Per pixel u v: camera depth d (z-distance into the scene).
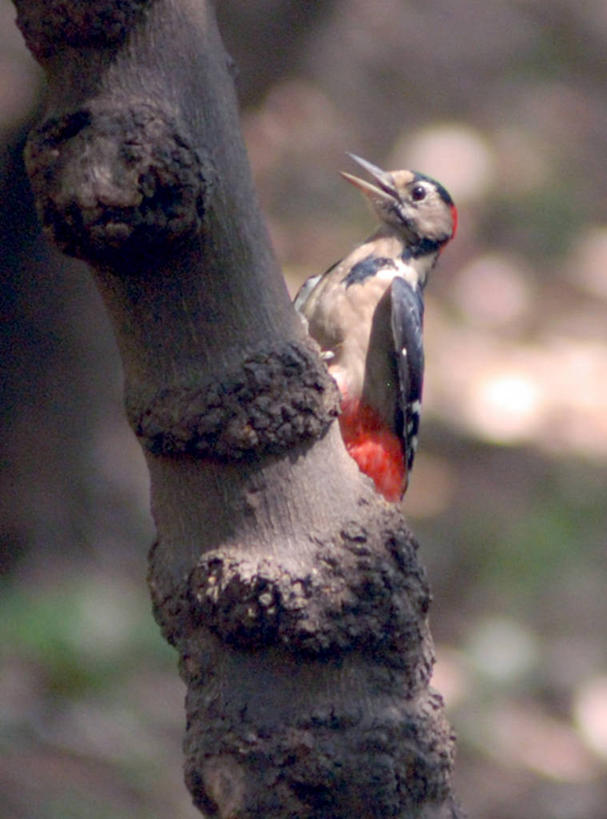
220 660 3.80
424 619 3.96
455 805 4.02
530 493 18.14
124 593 13.79
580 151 26.84
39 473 13.94
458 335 21.59
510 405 19.77
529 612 15.69
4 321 13.48
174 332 3.76
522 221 24.45
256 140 24.22
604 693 14.16
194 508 3.85
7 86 20.06
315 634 3.74
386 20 28.42
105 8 3.54
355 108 25.67
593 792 12.41
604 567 16.67
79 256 3.65
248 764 3.71
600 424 19.98
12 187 13.15
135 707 12.10
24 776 10.61
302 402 3.82
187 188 3.56
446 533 17.12
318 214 23.05
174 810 10.86
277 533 3.82
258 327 3.80
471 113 26.73
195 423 3.75
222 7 14.07
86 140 3.54
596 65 29.75
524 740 13.25
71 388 13.98
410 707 3.84
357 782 3.72
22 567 13.69
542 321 22.31
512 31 29.80
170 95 3.60
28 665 12.19
